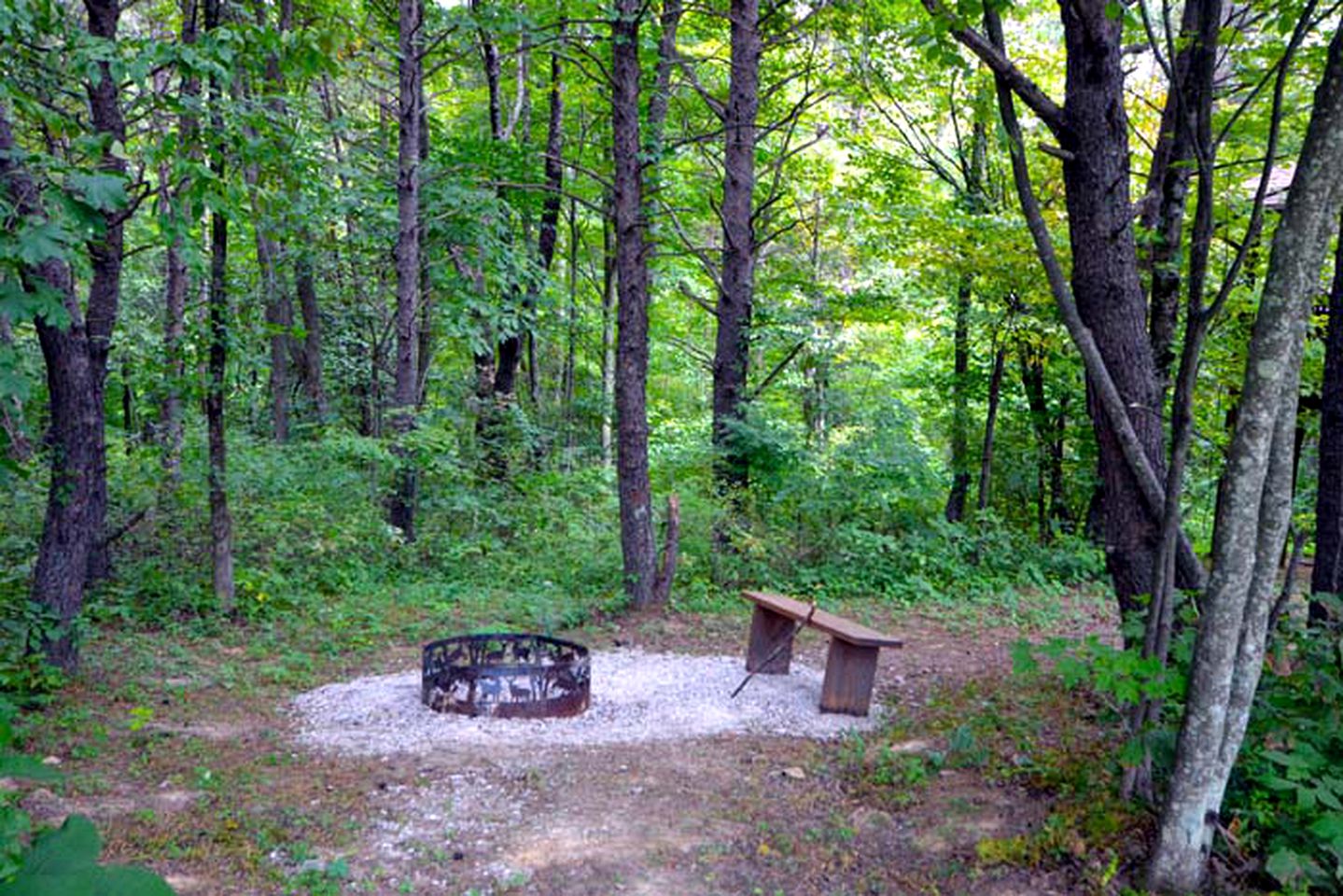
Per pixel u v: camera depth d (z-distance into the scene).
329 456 10.61
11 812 1.82
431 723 5.34
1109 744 4.68
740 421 11.14
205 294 10.71
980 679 6.52
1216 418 10.91
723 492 10.75
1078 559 11.20
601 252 20.23
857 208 12.09
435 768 4.65
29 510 8.55
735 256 11.67
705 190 14.43
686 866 3.69
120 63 4.67
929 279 11.30
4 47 4.89
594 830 3.99
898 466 10.73
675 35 12.85
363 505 10.27
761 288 13.56
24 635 5.52
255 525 9.06
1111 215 5.07
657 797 4.37
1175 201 6.33
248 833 3.83
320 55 5.18
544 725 5.36
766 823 4.09
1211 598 3.20
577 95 14.59
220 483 7.87
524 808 4.20
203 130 5.25
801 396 13.99
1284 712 3.64
